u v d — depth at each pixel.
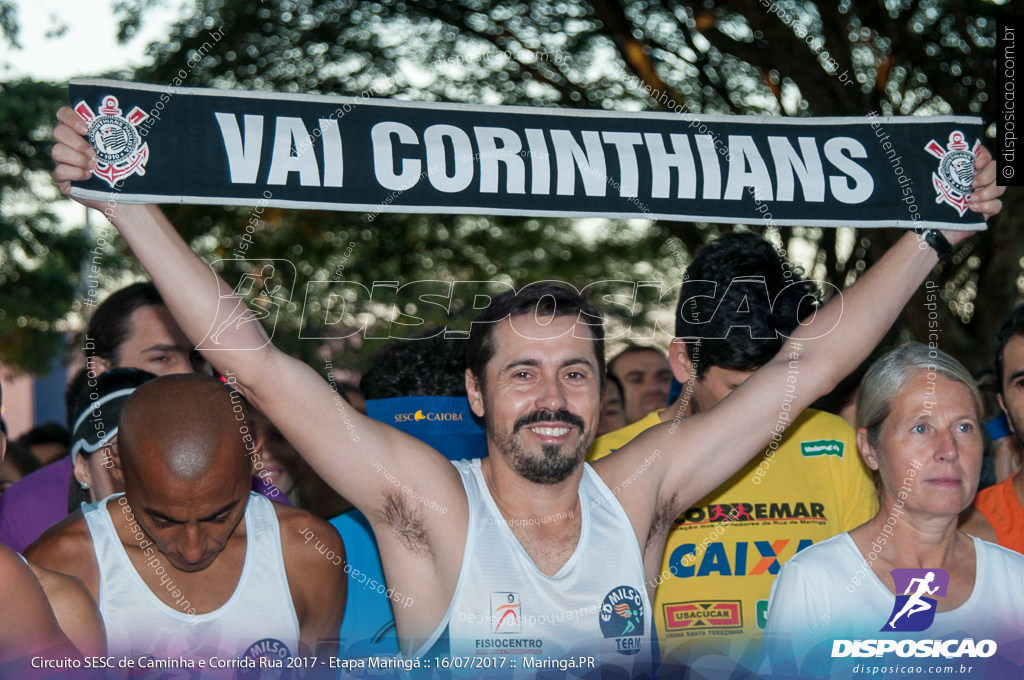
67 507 2.51
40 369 11.50
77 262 10.30
